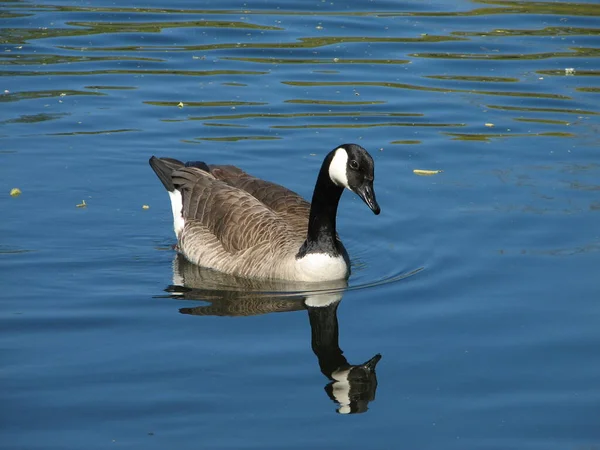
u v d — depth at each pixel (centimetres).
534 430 967
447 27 2402
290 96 1998
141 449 927
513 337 1163
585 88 2041
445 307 1257
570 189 1623
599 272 1343
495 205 1578
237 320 1228
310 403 1016
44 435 951
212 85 2045
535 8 2573
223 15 2478
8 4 2491
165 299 1300
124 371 1078
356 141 1812
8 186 1636
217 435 954
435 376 1075
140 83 2045
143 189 1670
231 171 1581
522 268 1365
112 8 2498
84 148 1772
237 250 1426
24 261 1404
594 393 1034
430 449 933
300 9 2534
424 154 1767
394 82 2072
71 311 1247
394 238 1499
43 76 2050
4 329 1184
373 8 2545
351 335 1181
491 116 1920
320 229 1364
